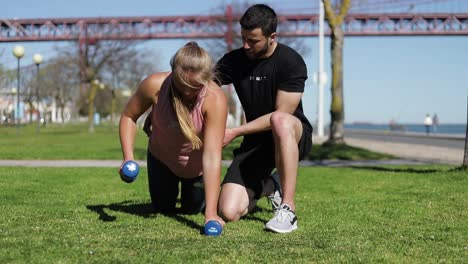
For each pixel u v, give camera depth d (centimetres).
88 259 311
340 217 477
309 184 801
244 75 474
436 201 578
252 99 476
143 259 311
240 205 454
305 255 327
